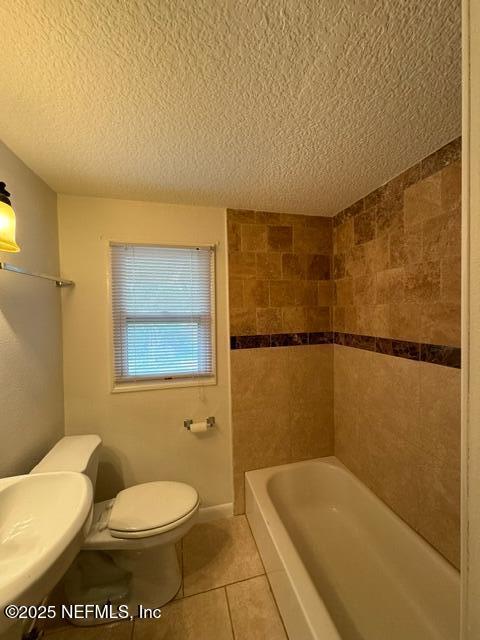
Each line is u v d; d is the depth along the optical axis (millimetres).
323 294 1982
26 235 1255
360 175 1396
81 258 1612
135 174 1368
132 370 1725
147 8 622
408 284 1349
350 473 1791
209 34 680
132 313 1710
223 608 1247
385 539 1449
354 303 1760
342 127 1027
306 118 975
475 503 410
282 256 1896
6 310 1100
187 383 1789
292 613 1070
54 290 1509
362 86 837
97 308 1640
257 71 780
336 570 1404
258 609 1239
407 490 1383
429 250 1229
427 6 629
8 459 1095
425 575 1208
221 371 1852
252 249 1842
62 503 878
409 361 1355
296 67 770
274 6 624
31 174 1306
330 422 2020
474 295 402
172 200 1687
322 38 694
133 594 1252
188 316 1800
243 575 1406
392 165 1303
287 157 1226
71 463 1240
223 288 1843
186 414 1796
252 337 1856
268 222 1866
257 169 1329
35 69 764
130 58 738
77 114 947
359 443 1750
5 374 1086
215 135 1069
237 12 633
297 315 1936
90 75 786
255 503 1620
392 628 1123
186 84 821
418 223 1280
